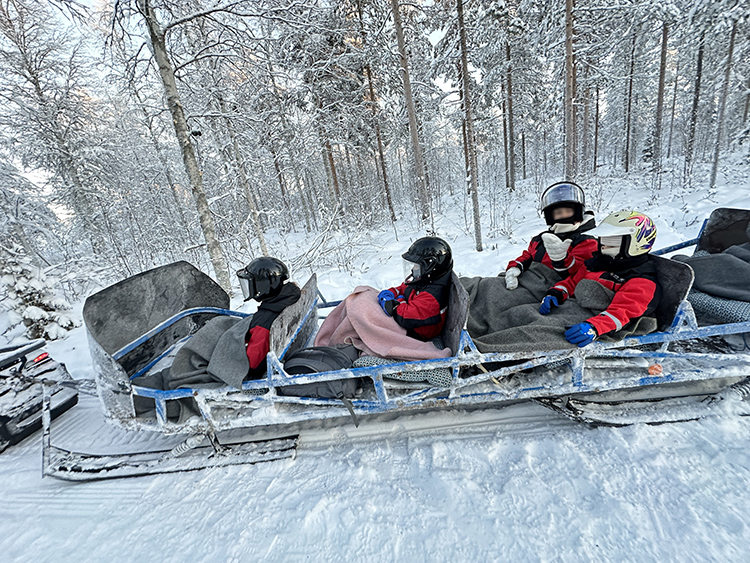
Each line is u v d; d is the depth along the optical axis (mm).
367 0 11398
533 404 2521
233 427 2285
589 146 21078
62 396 3344
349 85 12320
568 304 2439
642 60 17891
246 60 5934
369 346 2438
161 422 2311
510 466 2021
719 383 2463
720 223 2865
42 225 12414
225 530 1892
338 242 8953
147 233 12602
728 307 2248
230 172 8422
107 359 2193
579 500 1760
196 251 9438
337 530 1794
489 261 6598
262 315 2334
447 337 2500
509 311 2553
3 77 11680
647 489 1759
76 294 8766
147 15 4988
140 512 2098
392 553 1647
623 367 2320
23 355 3186
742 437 1964
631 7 10719
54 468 2447
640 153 26422
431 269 2461
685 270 1997
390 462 2189
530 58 16891
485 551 1593
